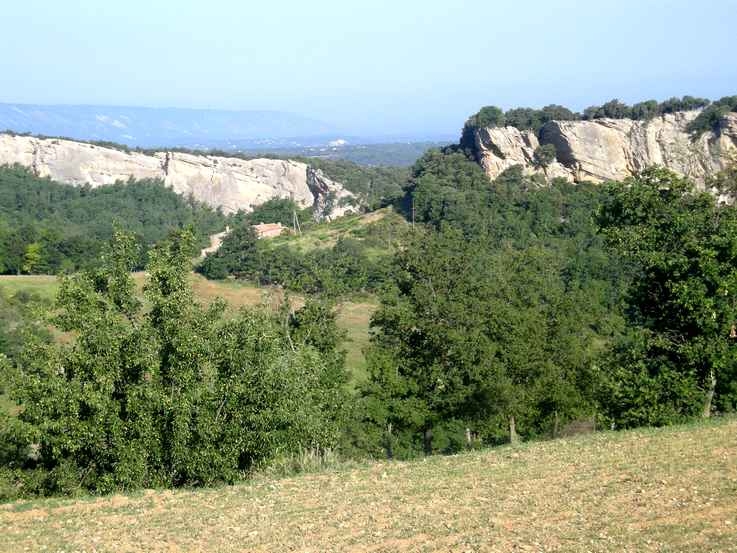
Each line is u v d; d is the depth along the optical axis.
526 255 49.44
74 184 165.12
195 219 154.75
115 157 177.00
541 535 12.20
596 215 26.02
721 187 26.28
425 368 32.28
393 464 18.20
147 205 158.50
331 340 34.88
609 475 15.58
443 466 17.52
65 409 17.84
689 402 22.12
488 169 101.88
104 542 13.02
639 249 23.97
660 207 24.67
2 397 23.84
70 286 19.55
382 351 33.09
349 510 14.21
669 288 22.83
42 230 97.44
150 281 19.95
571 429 36.84
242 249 90.00
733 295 22.00
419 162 117.62
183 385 18.45
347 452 29.73
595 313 40.19
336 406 27.30
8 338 43.38
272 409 19.30
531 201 78.75
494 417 31.56
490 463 17.48
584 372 33.34
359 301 67.44
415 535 12.58
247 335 19.62
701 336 22.38
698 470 15.45
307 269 64.19
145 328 19.05
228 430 18.67
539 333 32.69
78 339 18.84
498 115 109.19
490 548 11.75
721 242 22.27
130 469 17.62
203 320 19.89
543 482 15.40
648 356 24.03
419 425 30.94
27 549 12.77
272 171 190.00
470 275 36.84
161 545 12.73
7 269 89.50
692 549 11.30
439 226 79.50
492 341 32.06
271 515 14.15
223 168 185.75
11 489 18.56
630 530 12.20
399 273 37.59
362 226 99.31
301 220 150.12
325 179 176.12
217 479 18.58
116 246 20.84
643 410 22.53
